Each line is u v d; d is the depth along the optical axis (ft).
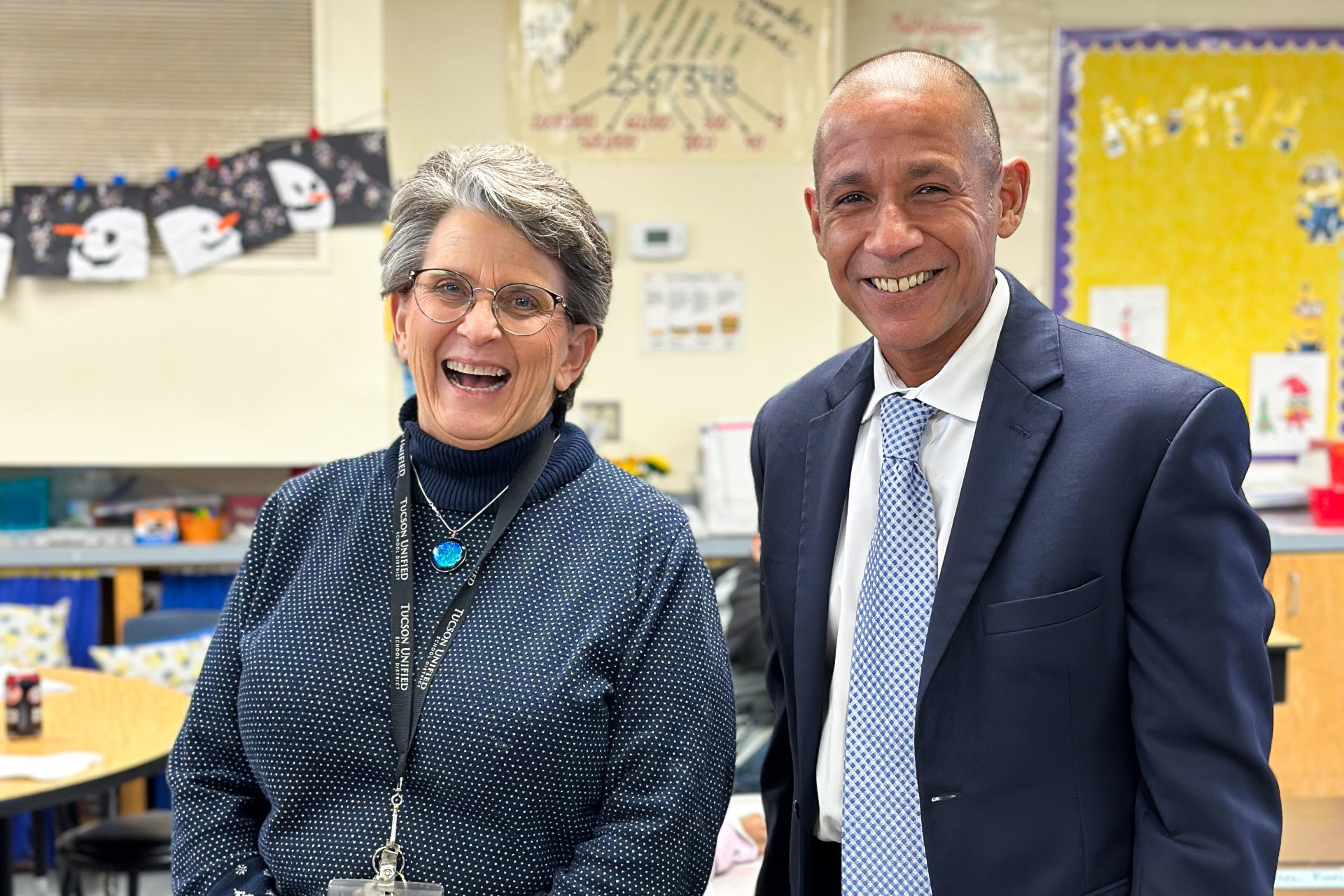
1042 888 4.13
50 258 12.49
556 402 5.01
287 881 4.36
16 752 8.06
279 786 4.42
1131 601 4.05
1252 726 3.91
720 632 4.65
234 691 4.72
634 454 14.32
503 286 4.50
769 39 13.89
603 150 13.97
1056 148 14.40
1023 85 14.34
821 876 4.83
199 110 12.58
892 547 4.45
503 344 4.52
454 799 4.25
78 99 12.48
